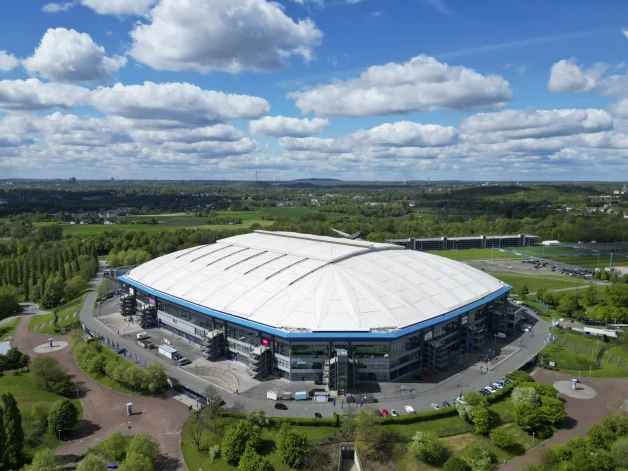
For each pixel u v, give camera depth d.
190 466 84.38
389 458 85.56
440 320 121.25
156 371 111.50
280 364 116.56
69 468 83.75
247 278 142.00
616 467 75.69
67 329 161.25
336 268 137.75
